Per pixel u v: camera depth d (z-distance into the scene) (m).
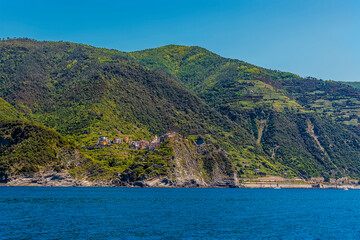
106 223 118.12
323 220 142.12
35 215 129.00
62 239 96.44
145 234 104.44
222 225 122.25
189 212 150.88
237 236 106.38
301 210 175.88
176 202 190.25
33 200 173.50
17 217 123.56
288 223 131.38
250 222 130.50
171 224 120.38
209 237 103.88
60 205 158.75
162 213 144.88
